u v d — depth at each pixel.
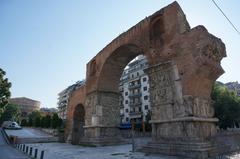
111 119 28.92
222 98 47.00
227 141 19.14
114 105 29.92
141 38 22.19
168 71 18.33
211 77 17.83
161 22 20.33
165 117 17.55
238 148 18.39
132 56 28.27
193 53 16.62
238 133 21.73
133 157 15.52
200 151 13.92
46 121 58.91
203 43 16.53
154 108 18.80
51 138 37.25
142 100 69.62
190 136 15.41
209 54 17.05
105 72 29.39
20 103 146.62
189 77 16.48
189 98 16.03
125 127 57.19
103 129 27.70
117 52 27.23
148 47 20.88
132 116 70.50
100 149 22.34
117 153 18.41
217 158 13.94
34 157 15.42
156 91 19.00
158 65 19.05
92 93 29.80
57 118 55.53
